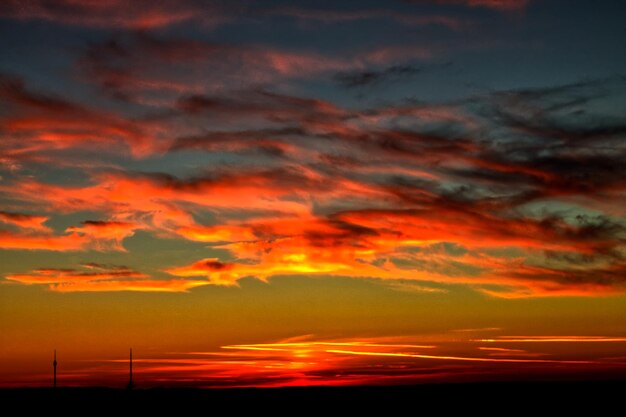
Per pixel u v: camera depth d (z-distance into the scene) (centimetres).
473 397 10906
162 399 11062
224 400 11038
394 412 9956
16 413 10031
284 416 9775
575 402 10138
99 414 9925
